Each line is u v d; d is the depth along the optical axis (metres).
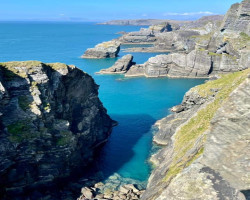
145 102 96.62
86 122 58.78
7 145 40.12
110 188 45.25
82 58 188.25
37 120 43.72
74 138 47.41
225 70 135.25
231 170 18.73
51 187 44.75
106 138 66.06
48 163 44.47
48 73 49.59
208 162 19.97
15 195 41.75
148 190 37.28
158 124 74.75
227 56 134.88
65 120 48.53
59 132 46.84
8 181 41.44
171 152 43.44
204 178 19.78
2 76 44.22
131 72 142.38
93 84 64.81
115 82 126.81
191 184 20.25
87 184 46.47
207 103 49.69
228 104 18.45
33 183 43.69
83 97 59.78
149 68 139.00
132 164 53.72
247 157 18.05
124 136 67.50
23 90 45.03
